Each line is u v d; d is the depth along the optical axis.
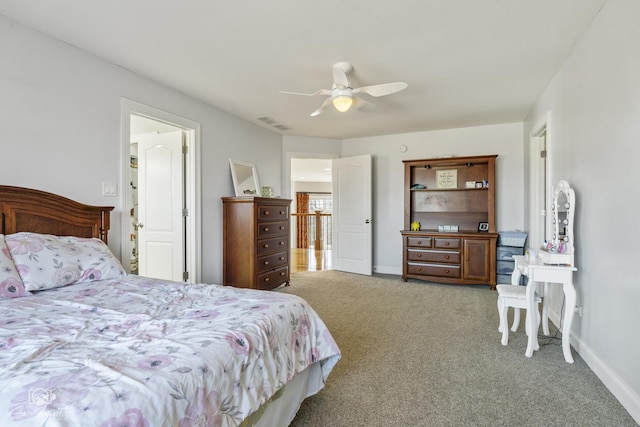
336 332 2.89
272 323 1.46
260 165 4.93
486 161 4.81
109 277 2.16
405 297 4.05
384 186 5.61
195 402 0.97
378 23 2.23
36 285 1.81
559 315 2.94
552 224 3.06
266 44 2.51
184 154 3.73
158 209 3.83
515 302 2.54
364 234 5.45
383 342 2.67
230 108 4.07
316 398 1.87
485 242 4.50
